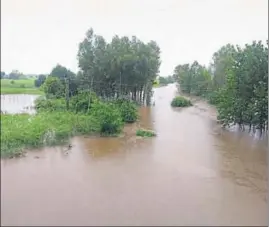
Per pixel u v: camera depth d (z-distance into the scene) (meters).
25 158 13.30
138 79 36.78
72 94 29.83
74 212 8.88
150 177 12.00
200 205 9.73
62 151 15.02
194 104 44.06
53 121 19.39
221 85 41.25
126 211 9.12
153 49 40.50
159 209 9.35
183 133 21.27
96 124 20.06
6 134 14.64
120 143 17.50
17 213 8.57
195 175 12.45
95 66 33.47
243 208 9.62
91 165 13.11
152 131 21.45
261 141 18.80
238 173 12.85
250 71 20.83
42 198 9.50
